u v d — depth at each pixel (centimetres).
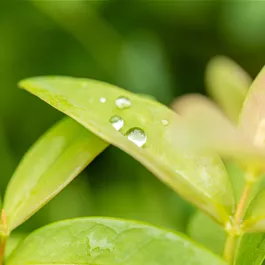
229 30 53
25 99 53
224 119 22
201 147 21
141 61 55
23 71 54
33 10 54
